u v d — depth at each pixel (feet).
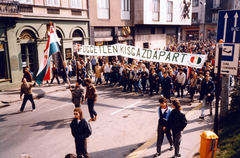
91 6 65.16
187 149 19.97
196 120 27.27
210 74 38.70
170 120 18.42
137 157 19.13
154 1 84.23
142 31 87.35
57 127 26.73
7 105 36.11
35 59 52.95
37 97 40.96
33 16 50.01
